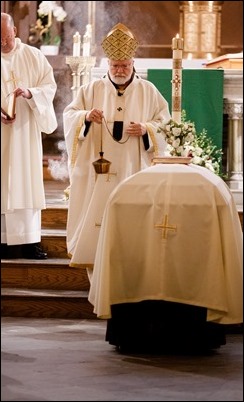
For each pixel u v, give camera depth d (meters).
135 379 7.47
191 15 15.99
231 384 7.36
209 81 11.73
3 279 10.09
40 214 10.36
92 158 9.49
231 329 9.18
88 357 8.12
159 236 8.06
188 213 8.05
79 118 9.39
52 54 15.54
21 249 10.36
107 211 8.18
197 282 8.04
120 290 8.12
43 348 8.40
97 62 16.20
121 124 9.49
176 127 9.05
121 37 9.34
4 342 8.59
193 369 7.78
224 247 8.05
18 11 16.36
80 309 9.68
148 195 8.11
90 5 16.39
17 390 7.13
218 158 11.27
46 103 9.95
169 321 8.31
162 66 14.12
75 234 9.52
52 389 7.18
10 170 9.93
